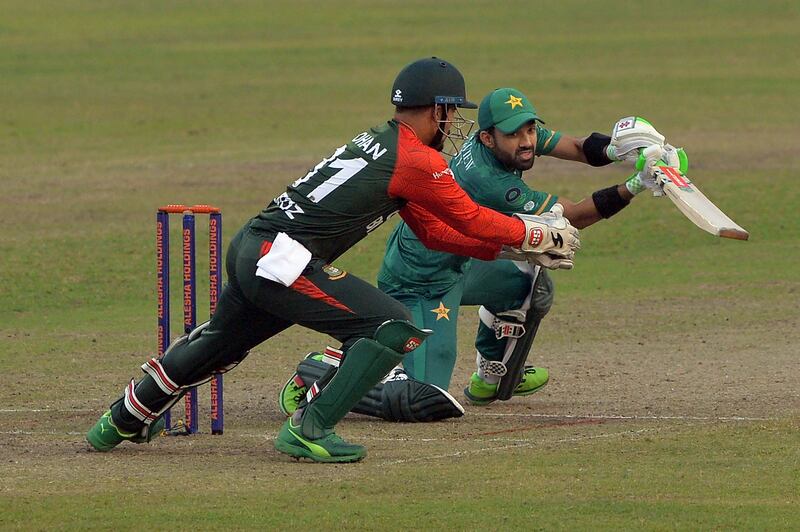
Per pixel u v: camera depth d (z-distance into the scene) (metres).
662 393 33.25
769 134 81.94
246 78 107.00
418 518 21.31
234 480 23.95
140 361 37.72
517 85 100.31
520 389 33.12
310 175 24.91
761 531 20.64
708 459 25.23
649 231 58.59
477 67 109.75
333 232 24.78
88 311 45.44
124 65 114.81
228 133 83.94
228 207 61.56
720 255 54.62
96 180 69.00
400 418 30.16
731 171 70.12
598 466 24.80
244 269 24.84
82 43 128.62
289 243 24.53
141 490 23.16
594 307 45.50
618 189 29.08
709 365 36.69
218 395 28.45
